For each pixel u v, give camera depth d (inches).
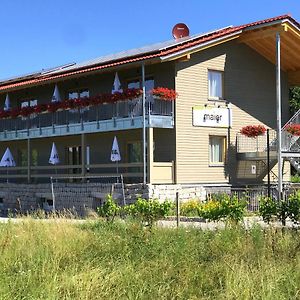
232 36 977.5
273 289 277.0
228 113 1004.6
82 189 948.6
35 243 402.6
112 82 1027.9
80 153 1101.1
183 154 934.4
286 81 1112.8
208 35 975.0
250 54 1045.2
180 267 330.3
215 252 361.7
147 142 909.8
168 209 527.2
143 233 411.2
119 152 968.3
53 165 1115.9
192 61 954.7
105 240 397.7
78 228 462.6
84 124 975.6
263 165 1035.3
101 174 948.6
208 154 973.8
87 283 297.3
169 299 287.6
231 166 1004.6
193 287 297.9
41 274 315.3
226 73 1005.2
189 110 946.1
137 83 993.5
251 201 779.4
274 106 1079.6
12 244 400.2
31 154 1199.6
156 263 337.1
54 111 1034.1
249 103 1039.6
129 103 903.1
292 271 309.6
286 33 951.0
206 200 855.1
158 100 904.9
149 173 874.1
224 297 276.2
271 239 379.9
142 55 904.3
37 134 1071.6
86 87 1081.4
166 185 877.8
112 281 303.9
